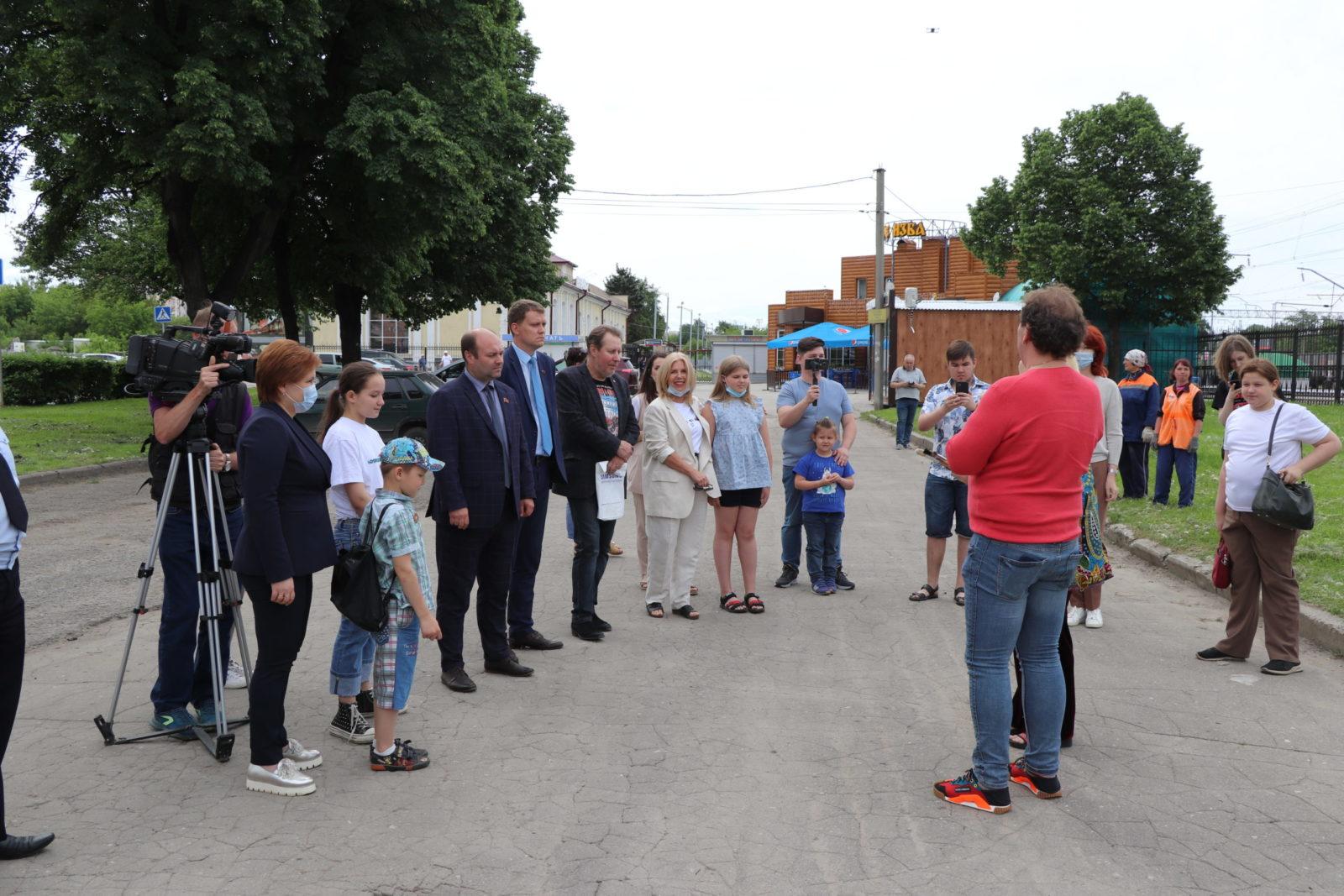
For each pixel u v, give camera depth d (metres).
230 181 16.58
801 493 7.71
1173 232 30.14
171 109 16.06
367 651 4.84
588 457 6.25
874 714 4.95
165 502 4.50
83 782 4.14
